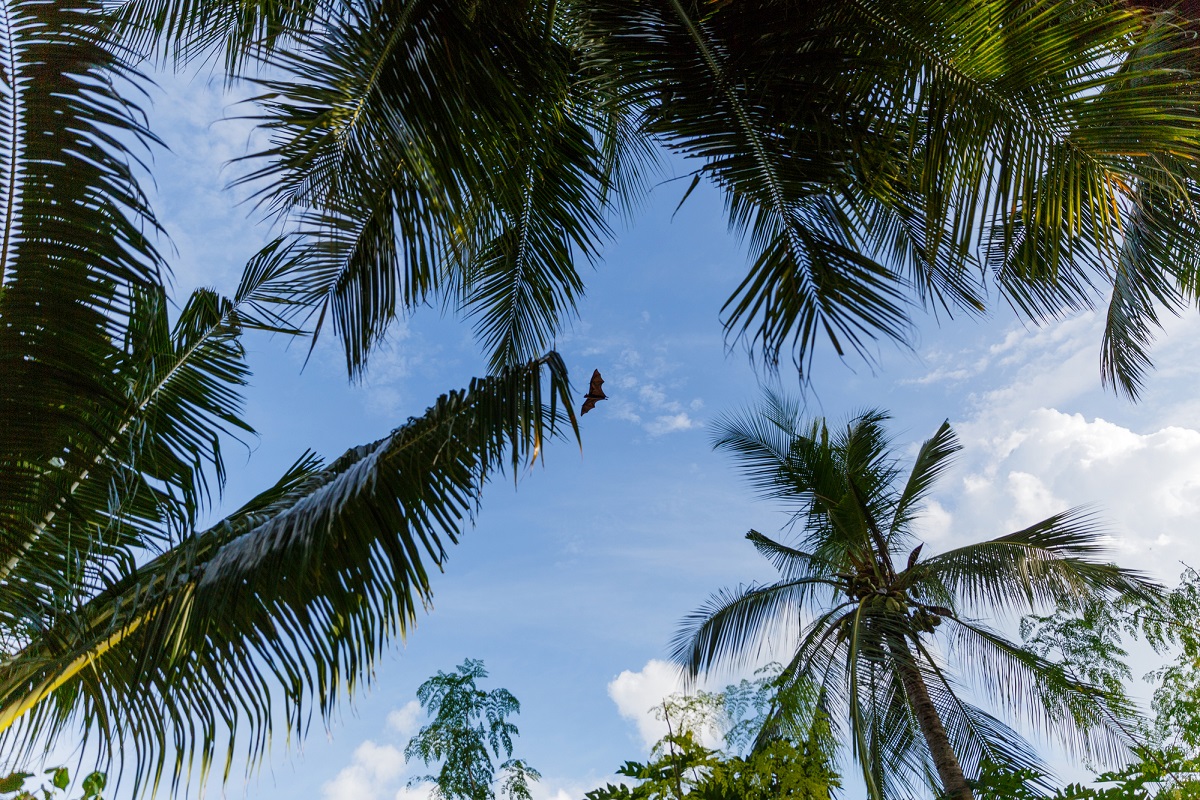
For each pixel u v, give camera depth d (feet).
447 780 43.11
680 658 36.58
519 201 15.31
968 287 15.01
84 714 11.42
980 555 35.63
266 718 10.59
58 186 8.84
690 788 11.37
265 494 14.11
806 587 37.91
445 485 10.99
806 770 12.02
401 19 11.89
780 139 13.61
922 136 13.01
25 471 9.66
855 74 13.23
